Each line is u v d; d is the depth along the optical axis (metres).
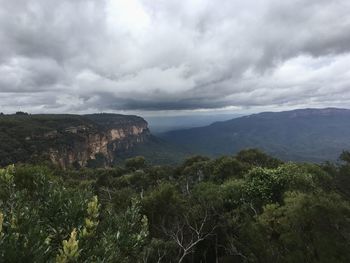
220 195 28.02
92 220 6.16
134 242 6.79
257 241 15.75
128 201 22.36
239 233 19.09
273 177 27.84
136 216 7.57
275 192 27.50
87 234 5.70
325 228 14.43
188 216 22.97
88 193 7.12
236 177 44.81
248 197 27.30
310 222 14.77
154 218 23.58
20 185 9.00
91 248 5.64
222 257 19.47
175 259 18.80
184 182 48.09
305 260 13.66
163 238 21.59
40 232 5.12
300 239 14.36
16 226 5.18
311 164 38.72
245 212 23.02
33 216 5.68
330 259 12.97
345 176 35.62
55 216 6.19
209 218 22.61
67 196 6.67
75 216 6.12
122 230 6.82
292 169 29.55
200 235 21.75
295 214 15.21
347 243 13.76
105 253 5.57
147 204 23.86
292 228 15.20
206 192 29.59
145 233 7.23
